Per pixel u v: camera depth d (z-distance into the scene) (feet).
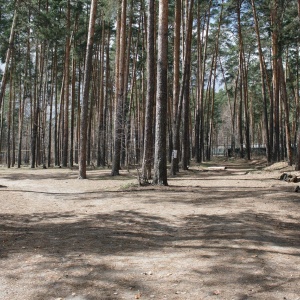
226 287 13.97
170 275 15.44
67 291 13.96
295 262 16.97
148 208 32.60
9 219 29.32
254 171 71.26
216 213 29.48
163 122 46.26
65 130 102.53
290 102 133.59
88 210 33.17
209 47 130.21
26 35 103.35
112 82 133.80
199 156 106.32
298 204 32.37
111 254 18.80
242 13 101.81
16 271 16.38
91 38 63.57
